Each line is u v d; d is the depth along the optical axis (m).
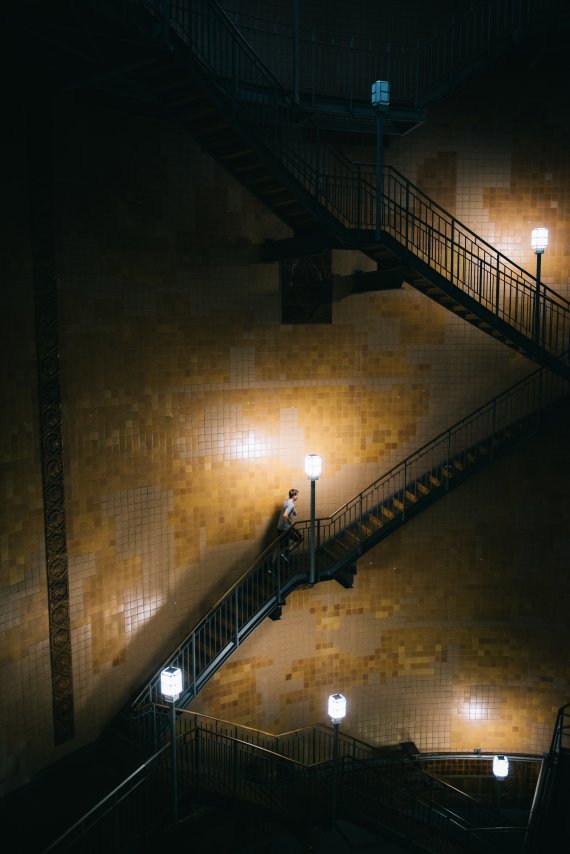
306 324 13.96
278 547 12.90
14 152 9.99
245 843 12.47
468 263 14.53
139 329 12.02
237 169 10.58
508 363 14.86
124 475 12.05
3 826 10.06
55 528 10.99
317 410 14.27
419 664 15.63
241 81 12.26
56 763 11.31
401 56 14.01
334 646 15.27
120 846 10.00
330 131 13.52
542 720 15.59
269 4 13.11
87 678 11.72
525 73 14.12
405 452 14.88
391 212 14.11
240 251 13.13
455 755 15.70
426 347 14.69
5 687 10.42
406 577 15.38
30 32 8.49
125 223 11.65
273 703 14.84
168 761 11.34
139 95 11.17
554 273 14.62
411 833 13.31
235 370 13.37
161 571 12.80
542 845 10.12
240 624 12.95
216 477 13.41
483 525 15.29
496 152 14.30
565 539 15.20
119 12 7.96
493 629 15.54
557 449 15.03
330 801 13.32
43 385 10.63
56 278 10.70
